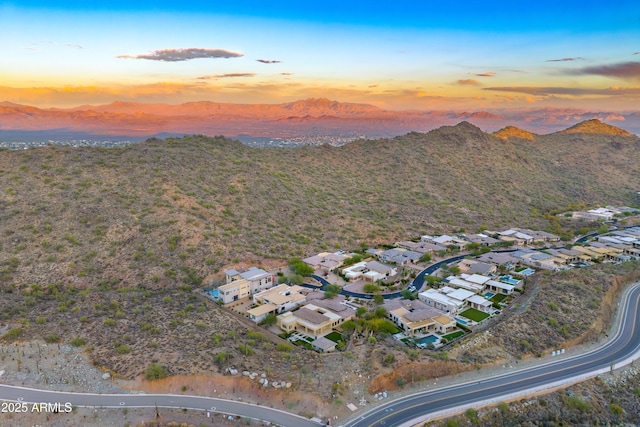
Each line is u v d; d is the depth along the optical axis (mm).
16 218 115750
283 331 89750
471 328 93000
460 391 69875
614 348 85812
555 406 68500
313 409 62688
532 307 97250
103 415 57375
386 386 69000
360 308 97500
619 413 69312
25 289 95500
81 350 70688
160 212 129875
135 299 94750
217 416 59219
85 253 108875
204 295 104500
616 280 115562
